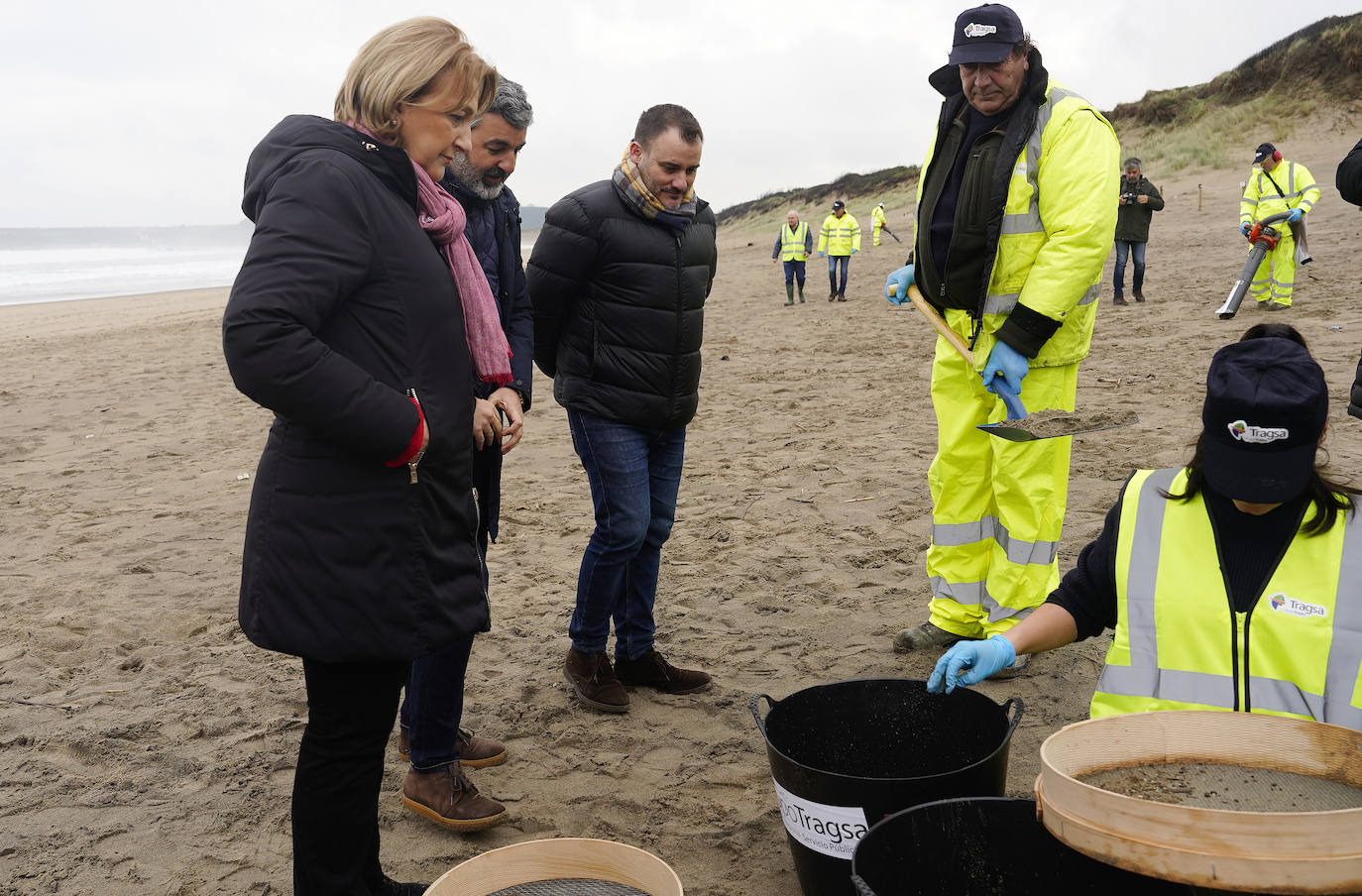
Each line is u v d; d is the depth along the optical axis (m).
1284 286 10.36
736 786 3.09
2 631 4.64
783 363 11.05
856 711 2.62
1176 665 2.02
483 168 2.96
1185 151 34.56
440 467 2.12
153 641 4.49
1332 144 31.67
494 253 3.12
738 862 2.73
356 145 2.04
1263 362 1.82
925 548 5.04
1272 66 39.00
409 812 3.03
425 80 2.06
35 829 3.03
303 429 2.04
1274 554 1.96
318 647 2.06
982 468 3.75
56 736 3.59
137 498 7.05
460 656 2.80
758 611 4.44
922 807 1.94
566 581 4.98
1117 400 7.44
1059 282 3.27
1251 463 1.83
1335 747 1.80
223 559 5.62
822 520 5.58
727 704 3.62
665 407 3.37
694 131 3.15
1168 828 1.55
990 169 3.40
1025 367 3.38
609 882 2.16
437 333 2.12
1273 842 1.50
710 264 3.45
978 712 2.47
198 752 3.46
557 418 9.08
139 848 2.90
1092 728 1.88
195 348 16.14
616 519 3.39
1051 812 1.70
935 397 3.80
